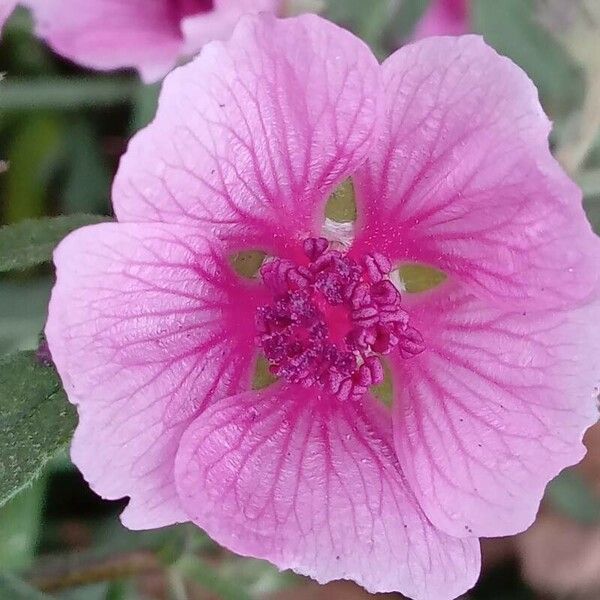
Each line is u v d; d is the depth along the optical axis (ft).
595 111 0.27
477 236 0.17
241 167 0.16
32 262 0.19
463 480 0.17
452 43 0.16
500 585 0.33
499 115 0.16
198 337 0.17
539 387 0.17
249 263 0.18
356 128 0.16
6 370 0.18
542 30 0.27
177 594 0.26
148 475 0.16
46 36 0.21
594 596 0.34
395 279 0.18
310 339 0.17
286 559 0.16
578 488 0.30
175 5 0.21
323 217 0.18
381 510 0.17
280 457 0.17
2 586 0.24
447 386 0.18
